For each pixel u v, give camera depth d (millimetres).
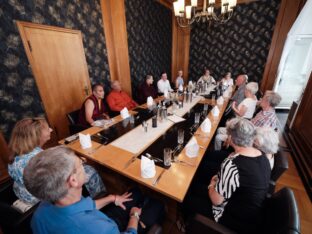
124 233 855
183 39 5656
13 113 2119
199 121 2049
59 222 604
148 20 4168
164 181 1097
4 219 891
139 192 1282
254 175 891
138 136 1665
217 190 975
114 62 3539
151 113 2314
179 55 5863
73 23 2658
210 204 1149
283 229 675
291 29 3949
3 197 1169
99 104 2570
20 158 1089
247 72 5090
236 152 1048
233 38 4965
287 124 3465
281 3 4129
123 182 1693
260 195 904
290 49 4121
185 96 3023
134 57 3984
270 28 4453
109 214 1118
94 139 1620
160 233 865
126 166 1238
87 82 3053
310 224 1507
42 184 554
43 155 594
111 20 3273
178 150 1418
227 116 2766
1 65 1945
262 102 1845
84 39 2877
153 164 1131
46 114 2490
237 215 975
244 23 4707
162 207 1181
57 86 2586
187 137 1648
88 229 615
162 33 4836
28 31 2133
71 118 2340
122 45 3516
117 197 1185
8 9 1921
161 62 5109
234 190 920
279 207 819
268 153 1146
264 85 4836
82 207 646
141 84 4109
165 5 4703
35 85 2303
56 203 619
